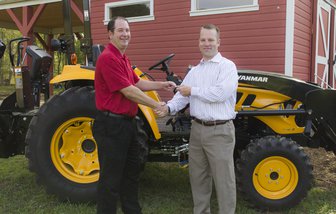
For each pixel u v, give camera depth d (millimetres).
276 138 3734
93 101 3711
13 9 12609
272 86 4031
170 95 7605
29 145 3789
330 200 4023
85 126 3822
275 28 6922
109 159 2842
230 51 7418
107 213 2906
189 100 3223
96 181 3779
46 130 3754
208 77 3010
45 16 13602
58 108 3730
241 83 4082
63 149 3854
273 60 7000
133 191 3129
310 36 7844
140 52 8516
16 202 3881
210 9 7531
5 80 29156
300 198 3713
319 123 4055
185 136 3836
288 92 4008
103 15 8914
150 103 2875
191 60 7871
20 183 4508
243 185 3699
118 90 2764
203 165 3154
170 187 4395
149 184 4492
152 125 3670
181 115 3982
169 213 3645
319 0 7953
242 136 4145
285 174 3736
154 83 3225
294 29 6938
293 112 3871
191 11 7746
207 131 3000
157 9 8188
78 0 10859
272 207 3697
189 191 4262
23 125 4137
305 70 7656
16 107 4336
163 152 4121
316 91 3875
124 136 2848
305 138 4125
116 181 2896
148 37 8383
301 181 3699
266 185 3727
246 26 7203
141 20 8430
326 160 5520
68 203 3812
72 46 4168
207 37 3000
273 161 3719
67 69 3846
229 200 3025
